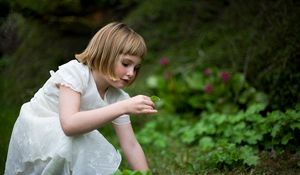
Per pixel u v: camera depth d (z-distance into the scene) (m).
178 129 4.41
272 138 3.17
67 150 2.23
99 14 6.10
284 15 4.16
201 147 3.64
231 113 4.32
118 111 2.22
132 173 2.13
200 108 4.77
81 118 2.21
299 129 3.08
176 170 3.05
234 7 5.46
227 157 2.93
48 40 6.12
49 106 2.44
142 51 2.38
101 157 2.33
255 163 2.83
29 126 2.40
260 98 4.05
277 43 4.07
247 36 4.81
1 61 6.11
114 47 2.34
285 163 2.91
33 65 5.85
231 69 4.70
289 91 3.76
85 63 2.44
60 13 5.85
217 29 5.47
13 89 5.30
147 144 4.02
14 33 6.23
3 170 3.07
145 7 6.30
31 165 2.40
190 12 6.05
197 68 5.08
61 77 2.34
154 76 5.23
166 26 6.03
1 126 3.84
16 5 5.56
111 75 2.36
